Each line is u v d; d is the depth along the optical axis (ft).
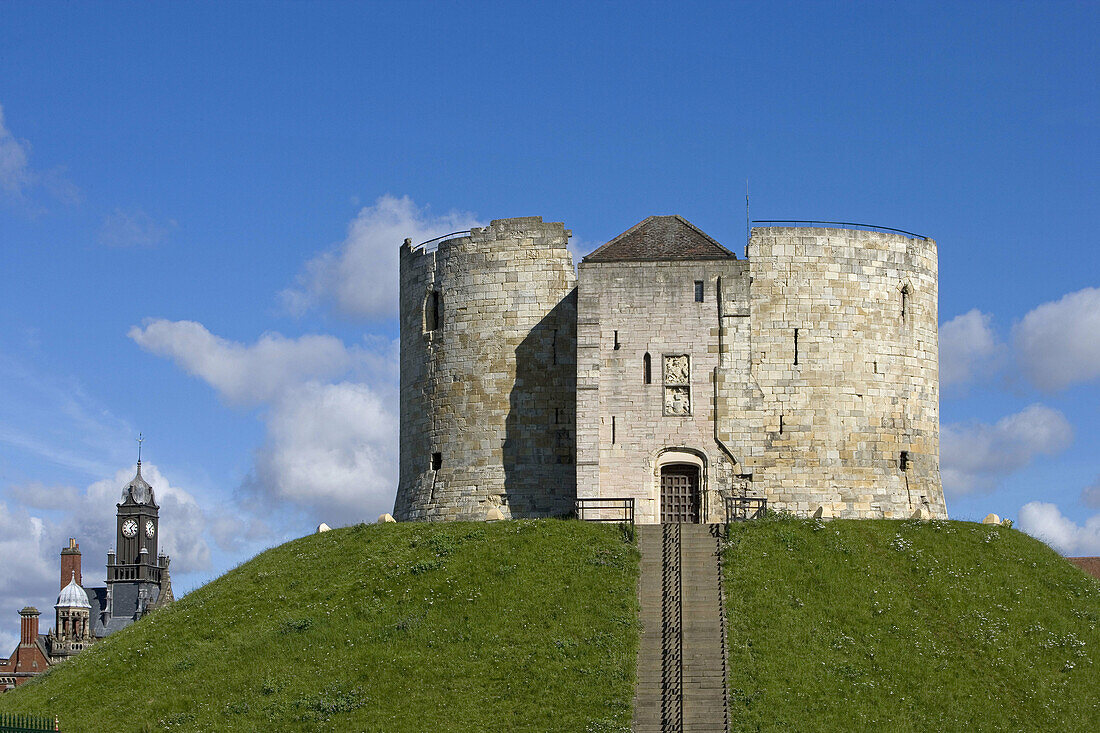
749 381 282.56
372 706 215.51
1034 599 239.30
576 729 204.64
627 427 280.31
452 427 299.99
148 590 616.80
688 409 281.33
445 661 223.71
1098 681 219.00
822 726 204.74
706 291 283.79
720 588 237.86
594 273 284.61
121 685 232.73
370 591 246.88
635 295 283.59
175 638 245.04
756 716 206.49
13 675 551.18
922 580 242.58
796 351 286.66
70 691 233.96
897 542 253.03
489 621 232.12
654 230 298.76
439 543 259.19
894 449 290.97
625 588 237.45
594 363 281.74
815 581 239.91
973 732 205.87
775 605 232.12
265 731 212.84
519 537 257.34
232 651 235.81
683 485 281.54
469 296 302.04
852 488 285.43
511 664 220.43
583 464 279.08
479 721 208.85
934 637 227.40
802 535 253.65
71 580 616.39
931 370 300.81
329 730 211.41
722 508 279.28
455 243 305.12
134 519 620.08
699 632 225.97
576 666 217.77
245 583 261.24
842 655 221.05
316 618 240.32
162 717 220.02
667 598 234.99
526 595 237.66
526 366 296.51
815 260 289.53
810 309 288.30
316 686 222.48
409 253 316.81
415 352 310.65
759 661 218.38
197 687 226.99
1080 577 249.34
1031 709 212.23
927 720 207.82
